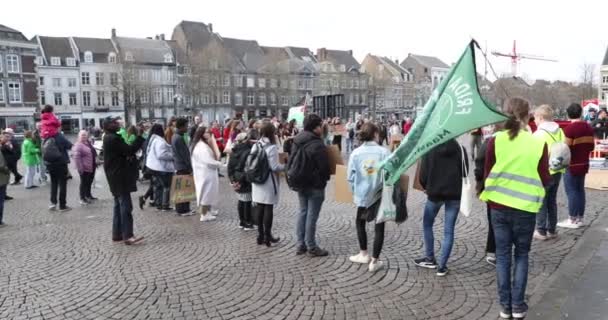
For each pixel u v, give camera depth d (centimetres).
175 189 917
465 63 484
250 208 796
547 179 425
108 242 744
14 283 569
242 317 460
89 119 6906
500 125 508
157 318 462
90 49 6950
